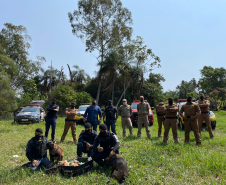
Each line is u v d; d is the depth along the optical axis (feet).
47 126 29.48
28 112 56.65
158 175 15.38
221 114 78.33
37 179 15.23
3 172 16.38
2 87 79.87
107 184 14.44
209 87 171.83
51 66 119.65
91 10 96.48
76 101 83.05
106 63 88.74
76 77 117.91
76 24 96.99
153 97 100.27
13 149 25.39
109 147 17.62
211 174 16.05
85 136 19.88
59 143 28.76
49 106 29.68
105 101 103.60
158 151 21.94
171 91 165.58
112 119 31.07
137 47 89.45
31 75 117.60
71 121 29.63
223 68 171.01
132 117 47.57
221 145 26.02
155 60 89.51
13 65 95.04
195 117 25.77
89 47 94.53
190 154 20.31
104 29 98.73
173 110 26.84
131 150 22.99
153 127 46.42
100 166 17.85
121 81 97.55
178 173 16.11
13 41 114.01
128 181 14.43
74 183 14.34
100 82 93.25
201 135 32.37
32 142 17.69
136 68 91.35
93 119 29.12
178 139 29.66
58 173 15.94
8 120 65.57
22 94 109.50
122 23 97.45
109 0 95.71
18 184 14.53
